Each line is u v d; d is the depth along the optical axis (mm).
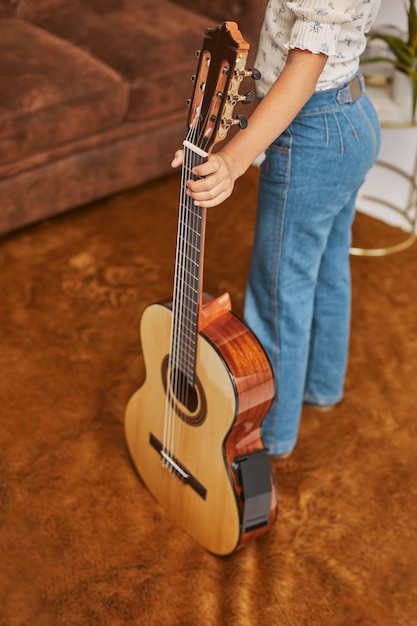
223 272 2721
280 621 1728
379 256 2830
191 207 1499
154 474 1941
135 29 2973
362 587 1805
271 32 1576
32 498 1956
